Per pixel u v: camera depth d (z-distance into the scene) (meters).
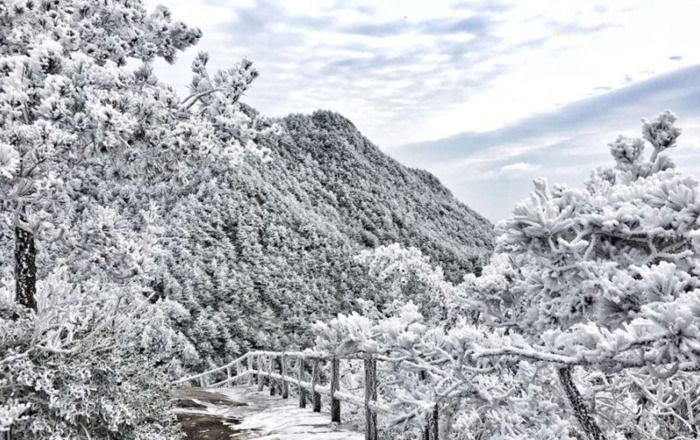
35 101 4.50
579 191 3.13
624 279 2.63
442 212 180.00
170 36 6.88
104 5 6.26
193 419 8.46
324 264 74.12
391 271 12.51
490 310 3.76
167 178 6.05
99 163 5.57
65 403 4.26
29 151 4.14
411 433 6.17
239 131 6.86
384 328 4.00
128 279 5.33
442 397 3.94
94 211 5.27
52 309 4.66
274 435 6.98
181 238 61.81
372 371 6.17
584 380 4.57
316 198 132.62
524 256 3.70
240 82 6.92
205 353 40.88
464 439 5.35
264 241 76.69
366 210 132.75
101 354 4.88
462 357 3.56
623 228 2.91
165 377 6.01
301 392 9.25
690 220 2.73
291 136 167.62
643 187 3.20
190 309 45.34
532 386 3.93
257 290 60.91
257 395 11.70
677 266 2.88
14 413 3.72
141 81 6.11
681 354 2.10
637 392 4.57
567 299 2.99
